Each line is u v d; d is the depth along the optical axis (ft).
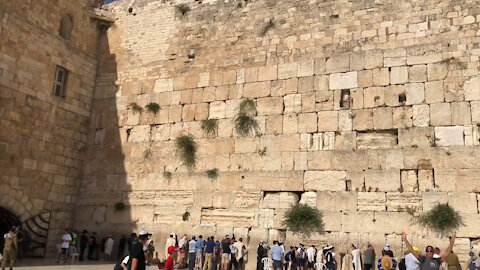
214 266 61.00
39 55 72.69
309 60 67.77
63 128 75.87
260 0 74.33
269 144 66.64
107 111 80.28
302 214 61.26
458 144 57.16
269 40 71.72
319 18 69.46
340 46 66.95
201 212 68.03
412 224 56.54
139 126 76.84
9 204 66.49
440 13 62.85
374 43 65.31
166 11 81.00
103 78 82.58
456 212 54.95
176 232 68.74
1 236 70.69
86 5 82.79
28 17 71.31
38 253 70.08
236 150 68.44
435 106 59.41
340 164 61.98
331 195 61.31
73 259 67.97
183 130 73.31
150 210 71.77
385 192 58.90
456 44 60.64
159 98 76.79
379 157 60.34
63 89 77.20
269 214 63.82
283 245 61.52
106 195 75.66
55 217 73.31
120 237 72.49
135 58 81.05
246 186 66.28
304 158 64.08
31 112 70.54
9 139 66.85
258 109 68.80
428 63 61.21
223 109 71.36
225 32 75.36
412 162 58.59
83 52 81.20
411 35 63.62
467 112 57.77
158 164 73.41
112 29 84.53
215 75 73.61
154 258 68.64
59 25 77.10
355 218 59.31
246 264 62.85
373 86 63.10
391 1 65.92
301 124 65.62
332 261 56.75
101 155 78.23
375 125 61.62
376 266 56.49
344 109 63.87
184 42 77.97
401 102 61.26
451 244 37.11
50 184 72.84
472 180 55.42
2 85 66.33
